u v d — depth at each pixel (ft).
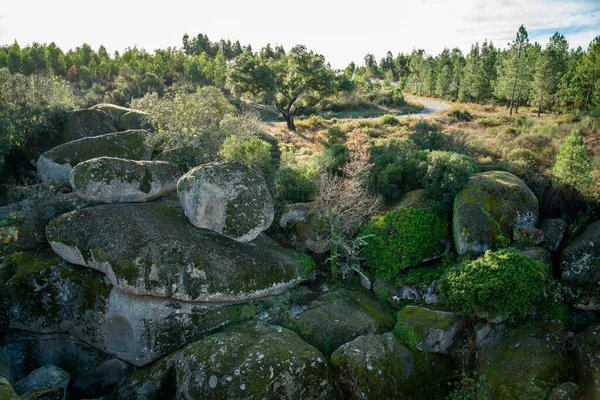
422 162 61.98
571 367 40.24
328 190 57.82
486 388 40.19
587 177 58.34
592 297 44.29
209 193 50.85
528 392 37.88
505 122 122.21
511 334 43.57
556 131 97.50
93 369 48.19
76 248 48.19
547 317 44.62
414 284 52.26
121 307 46.88
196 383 39.99
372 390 40.42
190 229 51.08
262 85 130.62
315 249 58.75
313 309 50.44
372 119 142.31
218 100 109.40
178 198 54.90
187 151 65.16
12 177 73.87
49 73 155.43
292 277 53.06
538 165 71.82
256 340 43.06
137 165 57.06
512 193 53.78
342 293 53.78
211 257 48.19
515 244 50.67
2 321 48.42
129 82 175.22
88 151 69.56
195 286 46.39
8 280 48.85
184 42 297.33
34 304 48.37
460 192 55.26
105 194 55.21
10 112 76.74
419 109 179.93
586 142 86.69
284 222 61.05
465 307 44.68
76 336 49.16
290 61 135.64
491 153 83.05
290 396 39.11
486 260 45.73
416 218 54.75
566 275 46.78
